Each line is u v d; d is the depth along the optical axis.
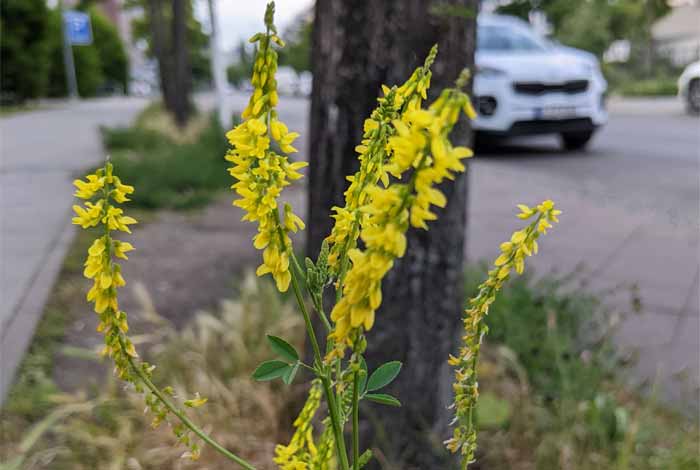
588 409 2.16
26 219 5.20
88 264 0.86
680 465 2.01
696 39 39.72
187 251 4.45
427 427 2.02
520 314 2.70
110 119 16.72
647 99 22.62
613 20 16.97
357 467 0.82
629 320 3.34
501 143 9.87
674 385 2.65
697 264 4.26
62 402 2.38
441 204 0.61
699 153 8.76
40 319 3.13
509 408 2.23
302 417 1.16
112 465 1.96
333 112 1.91
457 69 1.83
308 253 2.07
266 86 0.72
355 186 0.83
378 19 1.82
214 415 2.26
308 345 2.14
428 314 1.97
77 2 27.91
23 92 24.64
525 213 0.83
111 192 0.85
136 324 3.12
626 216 5.55
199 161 7.27
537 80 7.85
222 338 2.90
